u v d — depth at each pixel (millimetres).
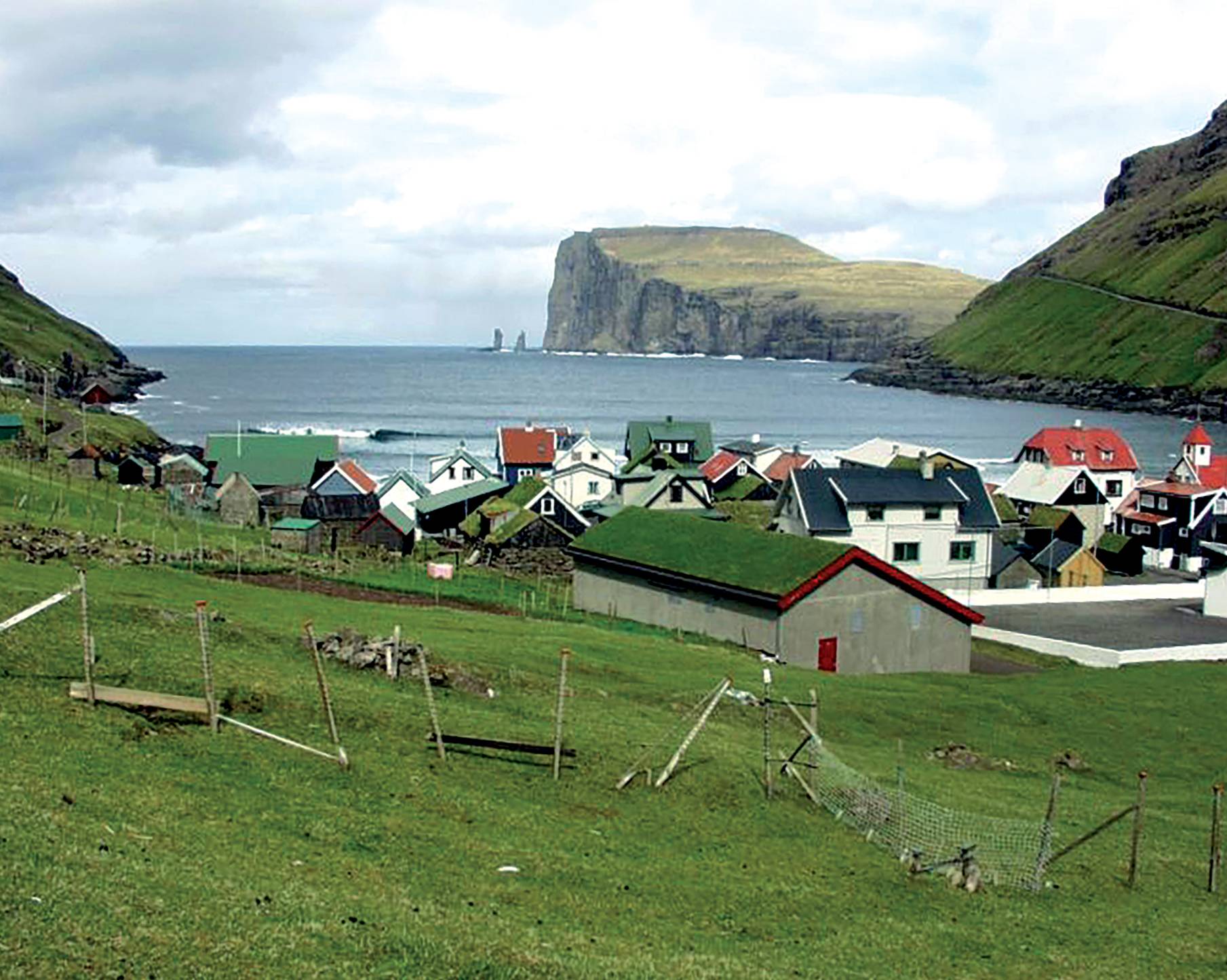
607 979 21172
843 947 25703
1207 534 117812
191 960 18891
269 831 26078
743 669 55438
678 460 144375
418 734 35281
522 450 143375
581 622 68750
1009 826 36375
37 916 19125
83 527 71062
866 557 65375
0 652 33375
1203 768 49344
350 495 111000
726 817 33625
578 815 31578
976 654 74500
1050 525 116188
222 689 34812
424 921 22516
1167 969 27516
